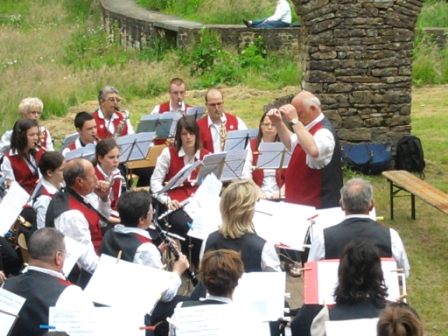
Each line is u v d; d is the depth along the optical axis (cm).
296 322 554
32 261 536
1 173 852
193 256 834
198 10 2834
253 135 944
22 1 3475
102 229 698
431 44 2336
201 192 734
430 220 1073
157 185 864
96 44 2780
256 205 693
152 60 2491
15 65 2283
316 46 1276
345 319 500
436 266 910
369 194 612
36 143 903
